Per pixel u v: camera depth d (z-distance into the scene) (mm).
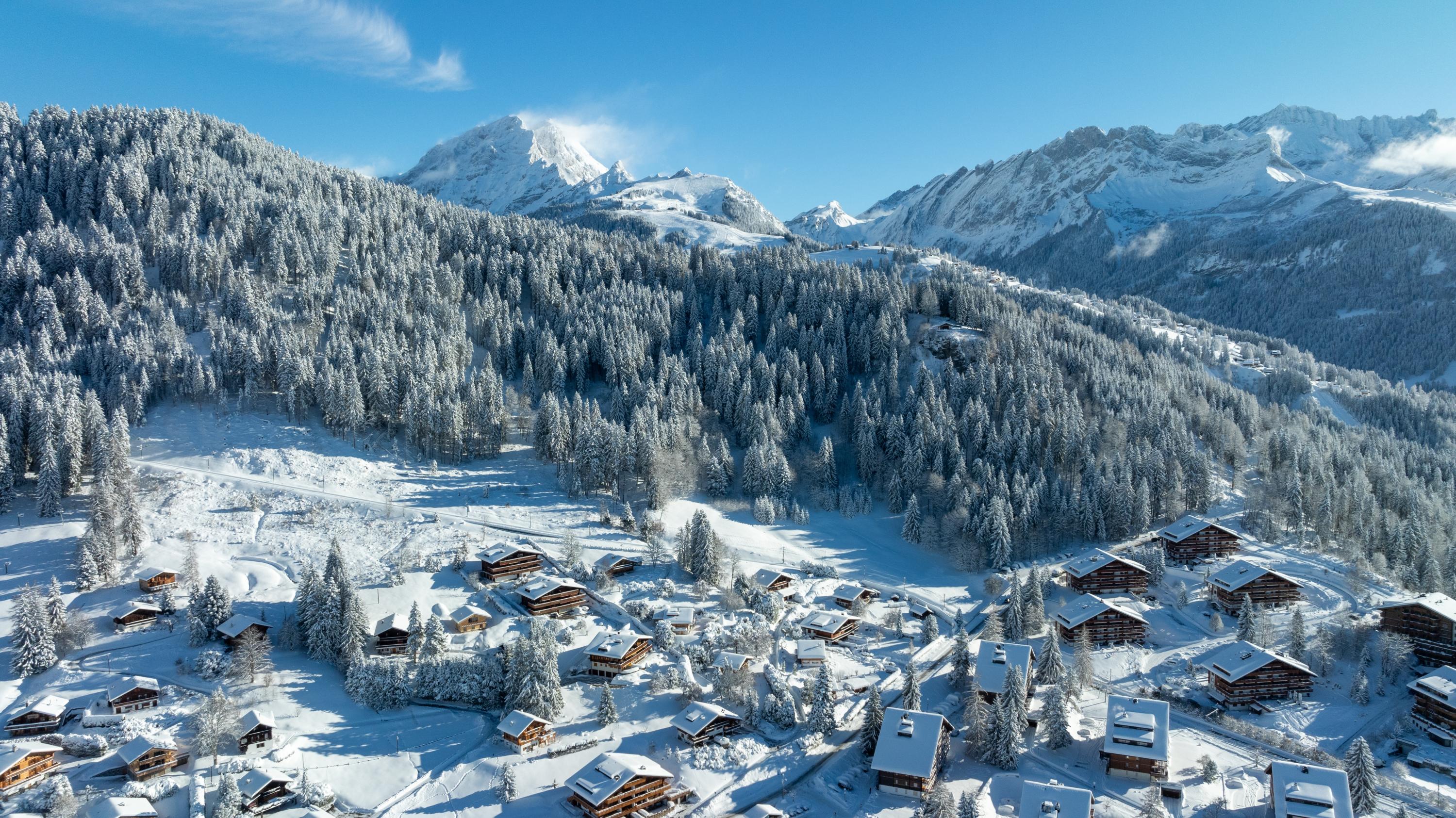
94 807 82688
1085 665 120000
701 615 132625
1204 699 117375
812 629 132625
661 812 91062
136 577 128875
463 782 94000
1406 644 122188
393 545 145875
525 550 140000
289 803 88625
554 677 106375
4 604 119625
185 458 166375
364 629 115312
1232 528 177500
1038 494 177500
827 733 106875
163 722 97812
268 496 158000
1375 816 89562
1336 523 174250
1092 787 97000
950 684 120000
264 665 109125
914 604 148375
